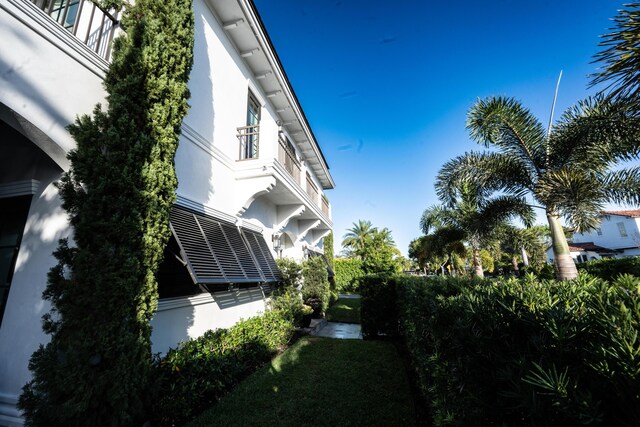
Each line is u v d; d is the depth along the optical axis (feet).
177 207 16.12
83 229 9.29
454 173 31.94
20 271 11.79
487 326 4.94
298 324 28.04
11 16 9.30
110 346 9.19
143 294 10.57
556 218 26.76
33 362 8.54
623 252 92.58
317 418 12.16
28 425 8.37
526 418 4.11
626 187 25.48
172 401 11.41
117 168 10.15
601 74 11.00
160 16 13.23
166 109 12.30
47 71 10.23
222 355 14.62
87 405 8.46
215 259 16.55
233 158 22.58
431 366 8.96
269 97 32.17
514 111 27.43
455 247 52.90
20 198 13.05
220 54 22.03
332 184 64.13
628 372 2.90
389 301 27.61
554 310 4.09
